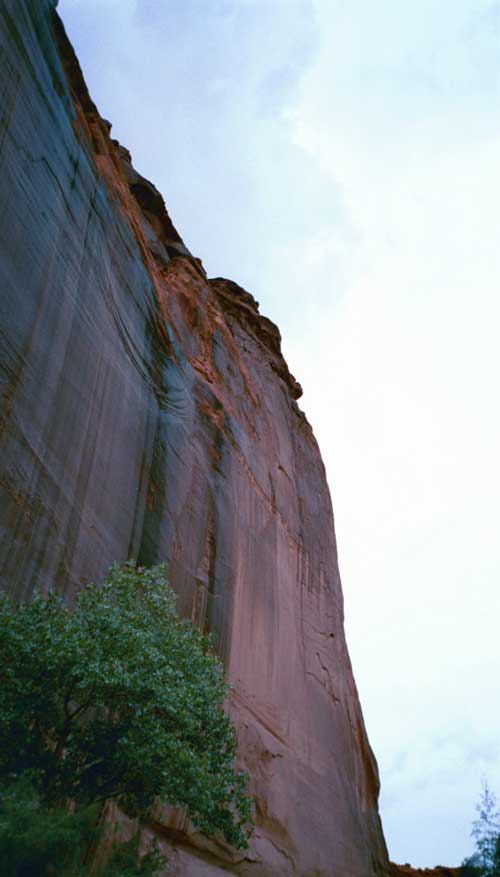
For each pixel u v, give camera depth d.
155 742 12.80
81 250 21.17
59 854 9.30
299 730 29.75
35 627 12.84
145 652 13.45
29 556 16.34
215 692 14.89
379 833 35.84
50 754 12.61
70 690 12.79
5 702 12.30
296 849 25.92
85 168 22.50
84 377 20.22
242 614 27.55
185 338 32.31
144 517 22.55
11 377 16.69
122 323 23.59
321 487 43.88
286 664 30.55
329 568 40.16
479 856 21.83
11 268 17.20
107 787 13.38
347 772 33.09
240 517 29.77
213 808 13.96
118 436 21.80
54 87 20.97
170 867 18.78
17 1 19.14
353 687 38.56
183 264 36.59
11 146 17.98
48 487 17.53
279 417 41.56
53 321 18.89
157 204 38.03
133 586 15.27
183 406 27.27
